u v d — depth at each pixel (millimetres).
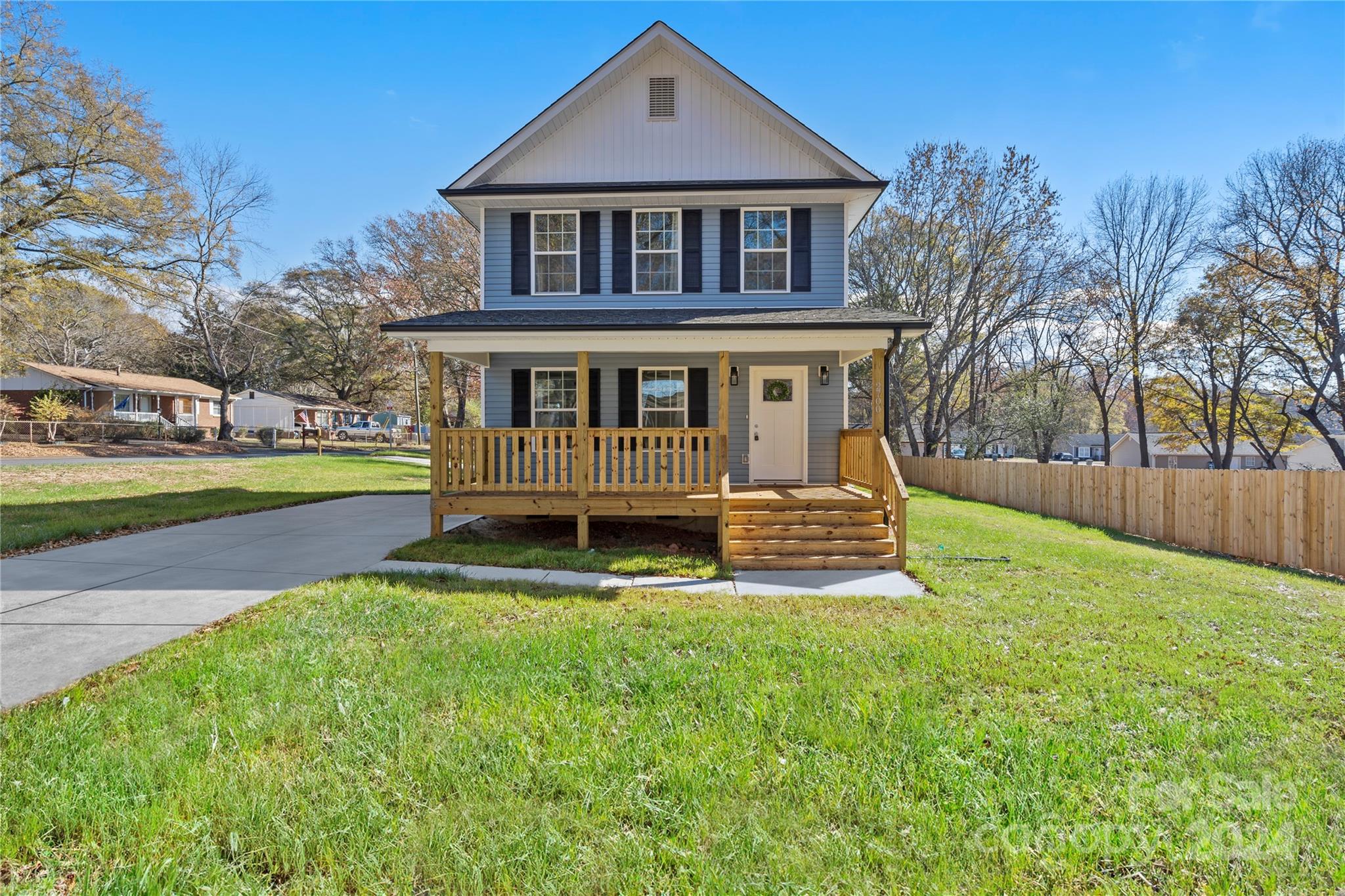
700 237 11617
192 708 3566
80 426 28500
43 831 2555
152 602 5688
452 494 8867
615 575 7320
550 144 11797
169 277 25672
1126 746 3316
